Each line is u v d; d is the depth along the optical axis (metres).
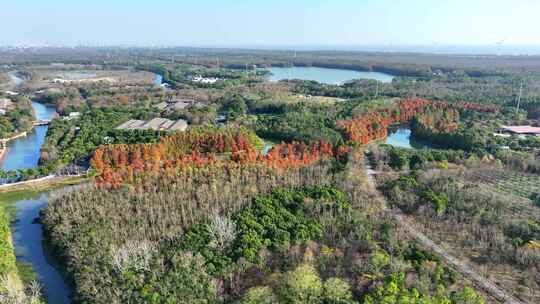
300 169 123.06
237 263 77.31
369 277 71.31
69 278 81.12
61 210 102.94
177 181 111.94
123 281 72.56
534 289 71.00
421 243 86.50
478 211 97.81
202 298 68.50
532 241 83.88
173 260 77.50
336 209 96.81
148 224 93.50
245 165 120.88
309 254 78.12
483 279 74.31
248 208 96.94
